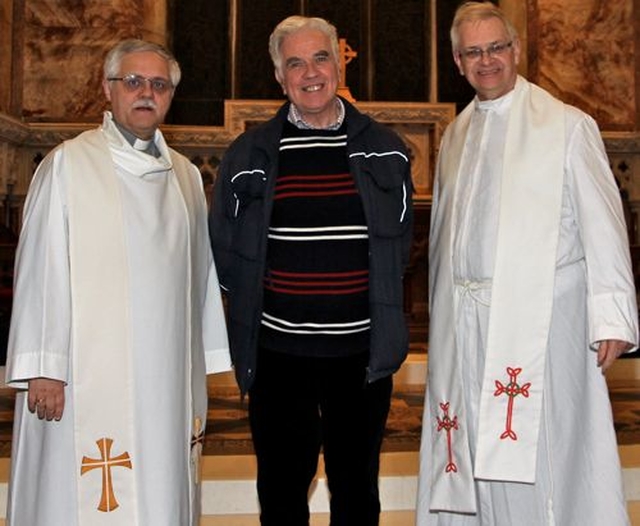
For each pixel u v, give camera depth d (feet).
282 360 8.71
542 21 29.45
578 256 8.49
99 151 8.37
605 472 8.16
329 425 8.90
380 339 8.54
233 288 9.12
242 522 11.50
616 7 29.55
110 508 7.91
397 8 31.68
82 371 7.99
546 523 8.41
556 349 8.39
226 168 9.10
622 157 28.94
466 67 8.71
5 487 11.63
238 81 30.96
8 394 18.95
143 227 8.24
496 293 8.36
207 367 9.36
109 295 8.07
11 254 21.26
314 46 8.58
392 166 8.93
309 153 8.75
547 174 8.38
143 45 8.36
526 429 8.28
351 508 8.77
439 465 8.93
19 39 28.19
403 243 9.19
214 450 13.50
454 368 8.73
